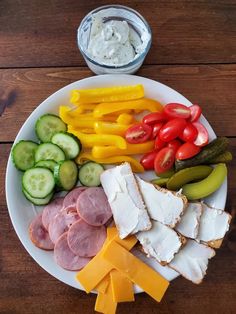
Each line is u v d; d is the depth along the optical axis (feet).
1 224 0.96
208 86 1.03
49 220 0.93
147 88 0.99
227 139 0.96
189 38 1.05
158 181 0.95
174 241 0.92
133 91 0.97
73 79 1.03
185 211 0.94
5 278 0.94
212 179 0.93
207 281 0.95
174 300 0.95
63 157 0.94
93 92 0.97
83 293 0.94
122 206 0.93
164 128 0.95
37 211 0.94
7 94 1.01
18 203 0.93
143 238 0.92
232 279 0.95
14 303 0.94
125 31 0.99
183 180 0.94
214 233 0.93
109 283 0.91
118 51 0.98
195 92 1.03
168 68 1.04
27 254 0.95
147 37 0.98
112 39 0.98
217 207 0.94
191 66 1.04
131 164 0.97
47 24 1.04
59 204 0.94
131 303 0.94
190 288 0.95
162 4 1.06
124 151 0.97
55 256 0.91
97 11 0.99
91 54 0.98
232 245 0.97
